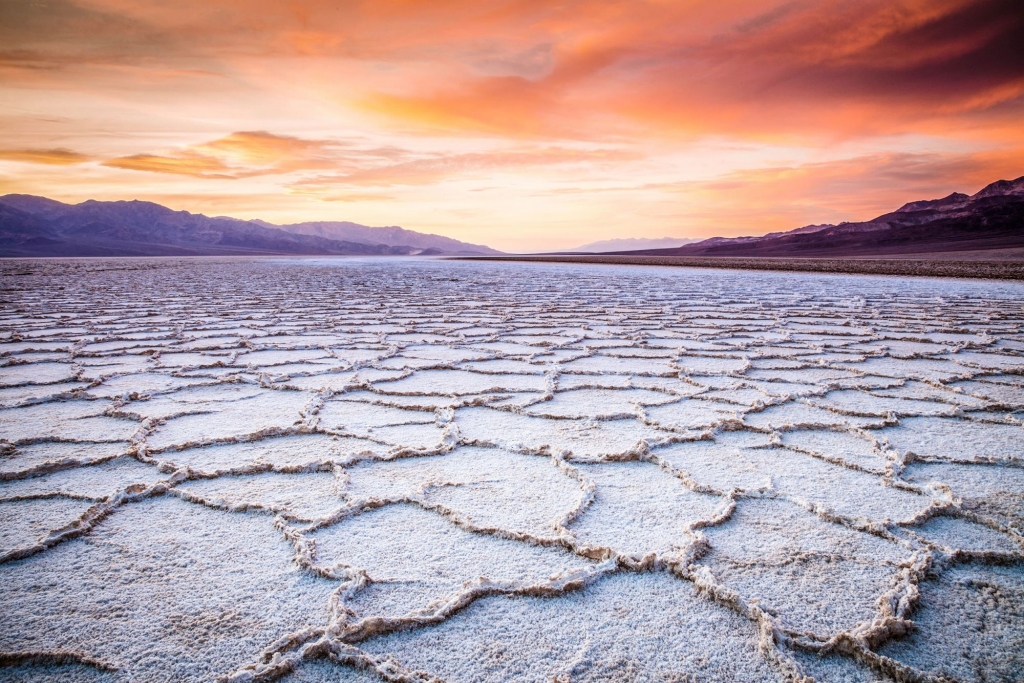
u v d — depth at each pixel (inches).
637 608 52.5
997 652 46.8
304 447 94.7
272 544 63.8
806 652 46.9
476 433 102.4
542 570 58.7
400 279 613.0
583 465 87.6
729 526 67.7
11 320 252.5
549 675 44.3
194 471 82.2
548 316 280.1
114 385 136.6
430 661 45.8
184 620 50.5
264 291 435.2
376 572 58.2
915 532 65.9
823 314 281.0
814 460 89.5
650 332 225.6
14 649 46.5
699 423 107.5
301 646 47.2
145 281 549.0
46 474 82.4
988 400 124.0
